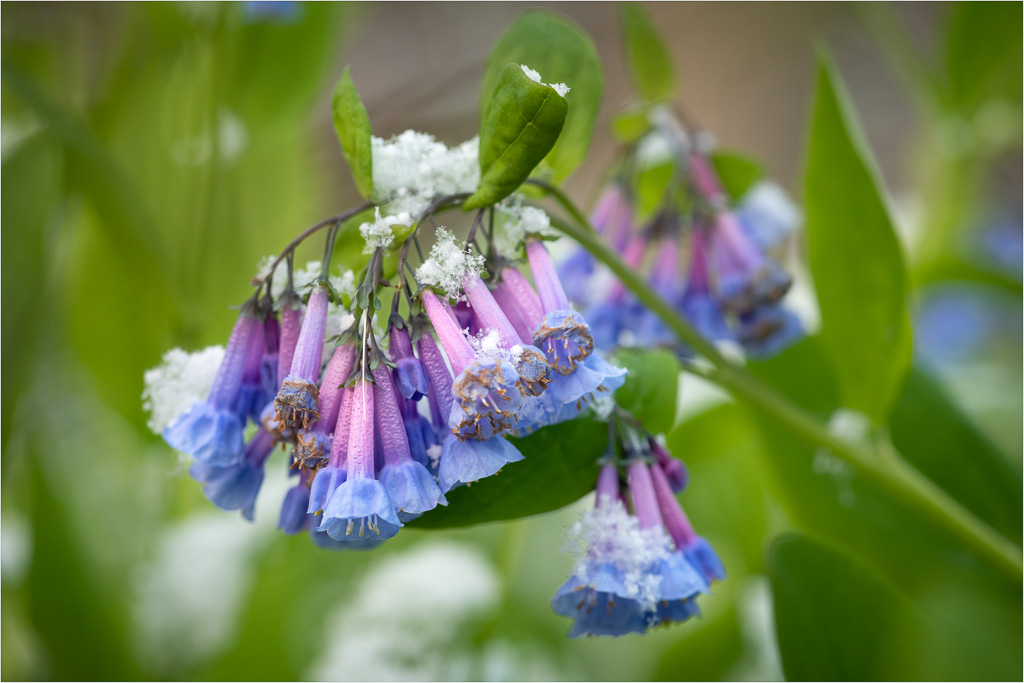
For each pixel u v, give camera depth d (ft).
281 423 1.23
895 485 1.52
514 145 1.27
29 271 1.62
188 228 1.87
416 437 1.25
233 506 1.28
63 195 1.69
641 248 1.61
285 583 1.73
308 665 1.71
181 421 1.27
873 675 1.43
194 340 1.80
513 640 1.71
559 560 1.81
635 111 1.63
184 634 1.71
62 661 1.69
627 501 1.33
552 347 1.25
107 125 1.93
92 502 1.84
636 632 1.30
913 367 1.65
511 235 1.32
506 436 1.32
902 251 1.50
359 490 1.21
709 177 1.62
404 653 1.62
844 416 1.65
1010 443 1.98
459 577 1.66
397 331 1.26
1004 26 1.93
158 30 1.91
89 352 1.81
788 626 1.44
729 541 1.78
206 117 1.96
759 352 1.60
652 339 1.58
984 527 1.57
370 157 1.29
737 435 1.74
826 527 1.63
